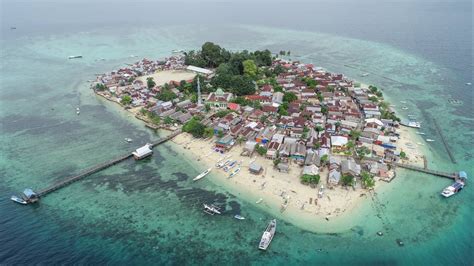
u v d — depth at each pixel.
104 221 94.50
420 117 161.50
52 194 106.31
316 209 97.25
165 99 179.25
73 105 181.75
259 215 96.12
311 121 150.25
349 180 104.44
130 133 149.50
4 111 172.00
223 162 122.75
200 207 100.19
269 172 115.44
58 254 82.69
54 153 131.12
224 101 171.12
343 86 198.62
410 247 84.69
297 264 80.31
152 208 99.88
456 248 84.56
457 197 103.25
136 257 82.38
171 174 117.44
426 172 114.56
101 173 118.44
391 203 99.94
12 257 81.44
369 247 84.69
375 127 140.38
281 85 198.62
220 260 81.62
